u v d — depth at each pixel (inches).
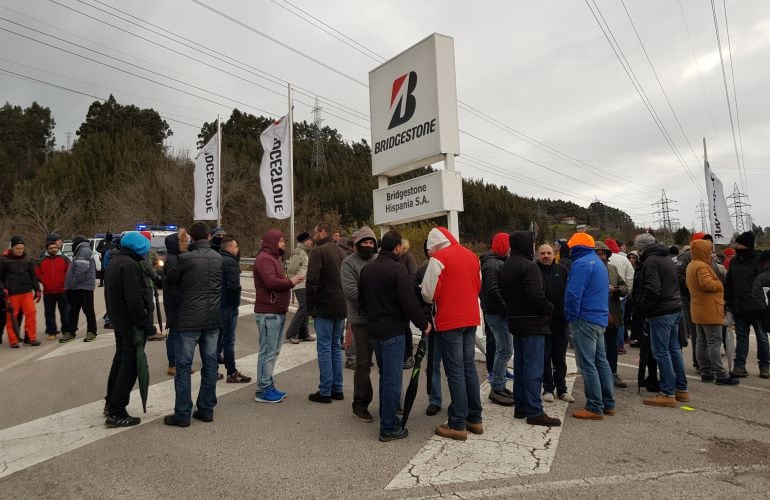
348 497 127.6
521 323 184.1
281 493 130.3
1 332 346.6
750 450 157.3
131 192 1603.1
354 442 166.7
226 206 1649.9
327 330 212.7
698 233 296.4
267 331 210.4
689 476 138.0
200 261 184.7
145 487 135.1
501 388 217.0
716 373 245.4
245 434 174.4
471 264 176.4
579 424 183.9
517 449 159.5
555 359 218.7
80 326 433.1
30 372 271.4
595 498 125.3
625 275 247.1
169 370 257.4
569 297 189.5
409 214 313.0
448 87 294.4
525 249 188.1
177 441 168.2
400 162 318.7
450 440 168.4
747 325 259.6
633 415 194.5
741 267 256.1
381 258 174.6
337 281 212.8
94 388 237.9
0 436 176.6
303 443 165.8
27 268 352.8
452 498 126.2
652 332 210.7
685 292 299.6
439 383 198.8
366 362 191.5
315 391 229.0
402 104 317.1
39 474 144.8
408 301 166.2
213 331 189.8
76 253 353.1
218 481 137.9
